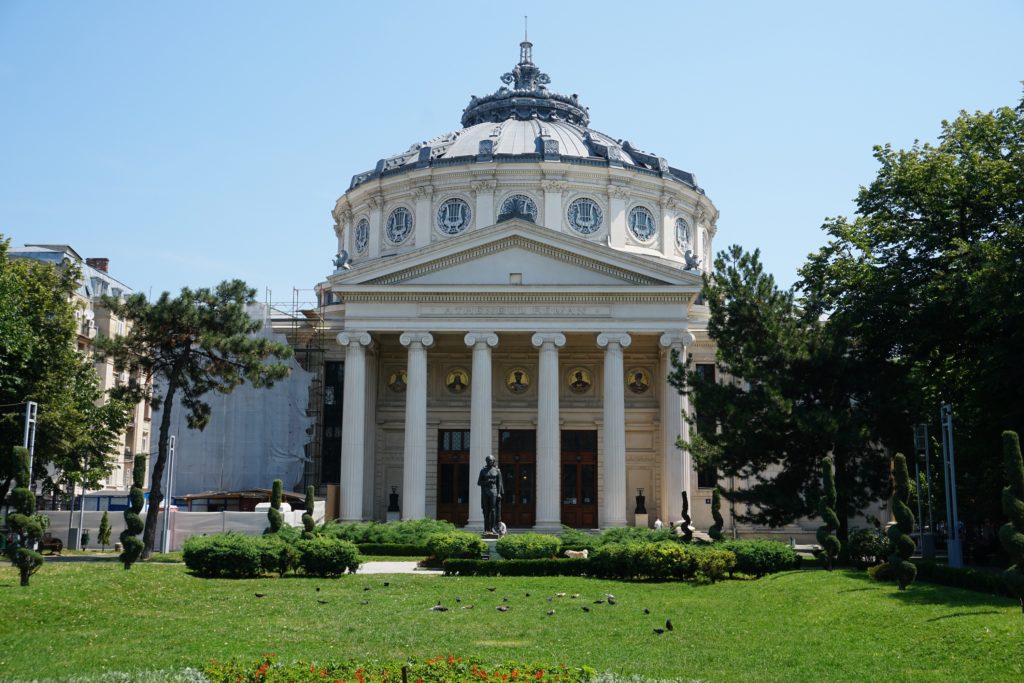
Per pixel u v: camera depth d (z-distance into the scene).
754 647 22.56
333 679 16.31
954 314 40.91
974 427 44.47
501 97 81.88
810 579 30.97
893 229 44.62
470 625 25.33
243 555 34.00
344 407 58.03
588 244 57.97
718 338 43.31
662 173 72.69
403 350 65.31
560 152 72.44
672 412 57.19
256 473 65.88
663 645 22.97
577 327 57.72
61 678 17.98
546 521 56.28
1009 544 22.69
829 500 35.06
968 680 18.47
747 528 59.47
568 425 64.31
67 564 34.88
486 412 57.25
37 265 54.03
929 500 44.62
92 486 57.84
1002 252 37.00
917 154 47.03
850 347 42.28
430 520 51.78
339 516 58.47
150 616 25.61
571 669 17.61
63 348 52.31
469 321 58.00
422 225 70.62
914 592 26.86
